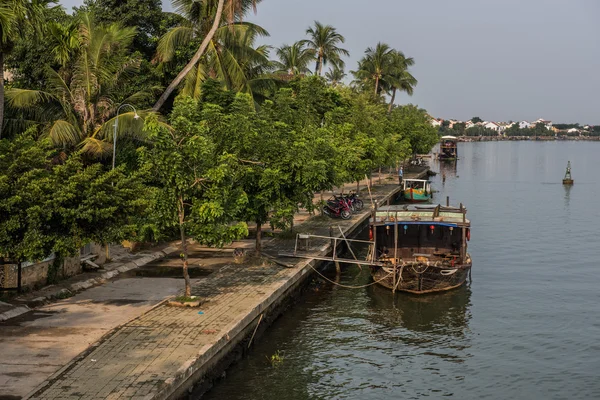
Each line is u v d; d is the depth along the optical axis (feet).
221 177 66.44
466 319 82.17
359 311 84.69
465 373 64.85
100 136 93.04
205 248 103.04
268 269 88.33
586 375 64.64
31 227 58.90
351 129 155.63
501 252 126.93
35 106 93.50
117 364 50.60
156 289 75.25
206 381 55.57
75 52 94.07
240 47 126.93
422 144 319.68
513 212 186.19
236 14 115.44
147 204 65.62
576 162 464.24
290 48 232.32
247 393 57.88
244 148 85.87
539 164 436.35
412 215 98.48
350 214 141.08
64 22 115.14
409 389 60.85
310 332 75.61
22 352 52.80
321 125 153.99
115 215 64.69
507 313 85.05
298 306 86.43
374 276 98.27
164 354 53.11
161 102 104.99
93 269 81.66
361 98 206.49
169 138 66.08
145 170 66.54
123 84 101.60
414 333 76.48
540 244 135.54
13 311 62.90
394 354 69.51
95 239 63.41
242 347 65.57
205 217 65.92
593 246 133.59
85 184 62.80
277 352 68.28
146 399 43.96
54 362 50.80
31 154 61.93
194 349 54.49
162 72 125.39
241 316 64.69
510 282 102.12
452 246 101.76
